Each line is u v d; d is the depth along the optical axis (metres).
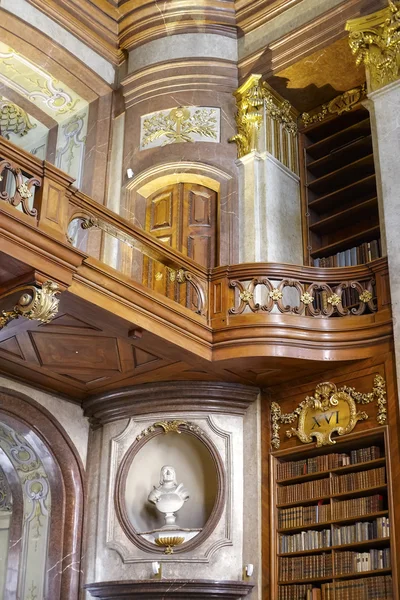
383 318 7.70
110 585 8.12
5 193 6.31
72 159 10.59
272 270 8.02
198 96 10.14
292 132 10.30
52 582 8.53
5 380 8.55
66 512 8.77
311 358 7.77
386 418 7.52
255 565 8.02
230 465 8.44
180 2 10.38
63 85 10.44
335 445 7.89
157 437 9.03
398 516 7.14
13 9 9.71
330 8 9.55
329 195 9.77
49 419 8.81
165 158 9.91
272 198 9.52
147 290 7.41
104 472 8.80
